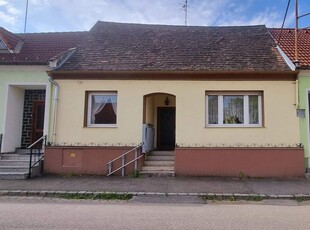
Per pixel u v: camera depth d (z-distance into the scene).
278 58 12.74
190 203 7.69
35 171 11.22
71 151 11.75
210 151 11.41
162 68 12.28
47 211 6.72
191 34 15.62
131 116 11.98
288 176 11.14
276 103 11.66
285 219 6.14
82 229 5.41
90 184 9.69
